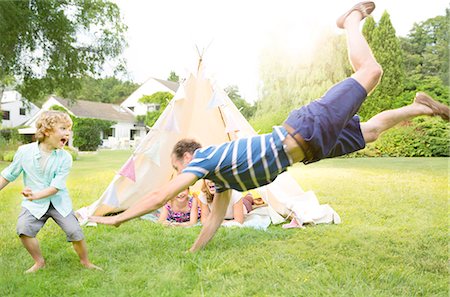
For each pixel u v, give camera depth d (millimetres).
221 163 1871
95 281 1924
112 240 2623
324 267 2125
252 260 2219
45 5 5098
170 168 3434
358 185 4617
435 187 4254
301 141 1763
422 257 2297
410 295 1826
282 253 2336
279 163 1833
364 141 2020
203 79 3566
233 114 3615
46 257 2266
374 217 3283
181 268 2066
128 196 3262
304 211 3133
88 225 2969
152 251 2385
